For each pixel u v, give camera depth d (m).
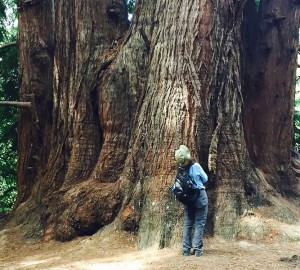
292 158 12.20
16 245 9.42
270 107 11.12
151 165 8.63
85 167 9.98
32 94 11.56
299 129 15.27
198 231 7.23
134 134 9.16
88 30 10.55
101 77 10.11
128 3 15.12
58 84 10.80
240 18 9.87
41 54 11.75
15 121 15.54
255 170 9.84
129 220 8.55
